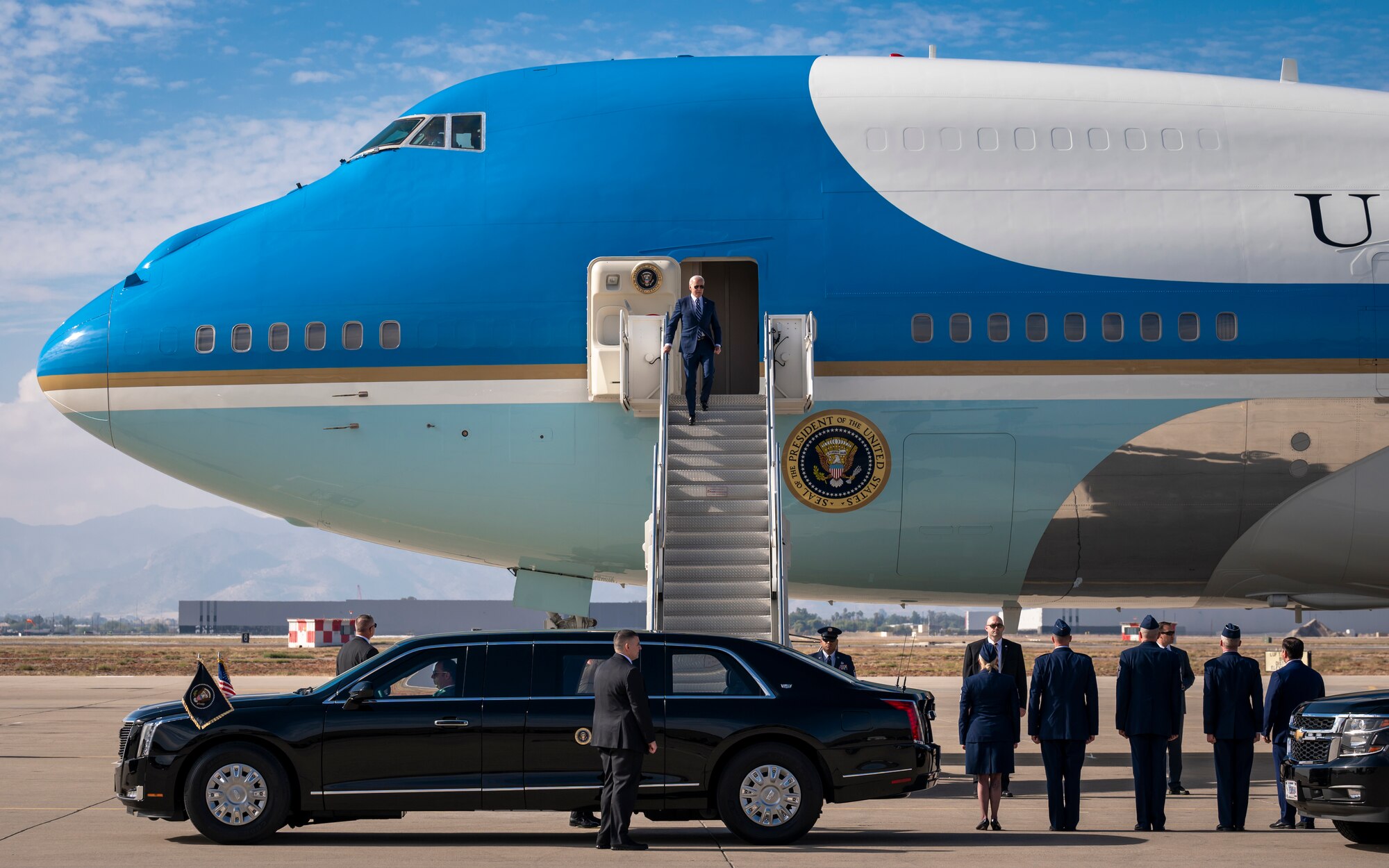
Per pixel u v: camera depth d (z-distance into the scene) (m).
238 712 10.02
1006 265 15.65
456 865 8.92
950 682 43.81
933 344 15.48
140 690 36.31
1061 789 11.16
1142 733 11.23
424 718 9.92
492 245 15.85
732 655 10.23
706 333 15.02
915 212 15.84
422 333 15.66
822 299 15.57
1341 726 9.91
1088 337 15.53
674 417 15.18
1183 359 15.53
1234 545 16.14
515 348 15.59
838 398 15.48
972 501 15.69
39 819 11.66
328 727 9.91
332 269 15.94
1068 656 11.24
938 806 13.08
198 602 149.00
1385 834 10.36
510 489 15.77
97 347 16.12
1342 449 15.62
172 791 10.02
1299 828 11.31
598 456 15.58
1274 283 15.72
